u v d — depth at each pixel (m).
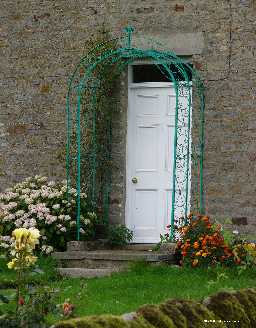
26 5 12.34
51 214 11.36
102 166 11.88
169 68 11.45
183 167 11.69
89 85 11.93
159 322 5.04
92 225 11.54
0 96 12.44
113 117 11.91
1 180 12.43
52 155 12.23
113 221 11.88
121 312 7.65
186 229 10.53
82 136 11.97
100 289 9.06
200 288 8.84
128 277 9.66
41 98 12.29
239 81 11.33
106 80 11.82
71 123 12.10
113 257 10.60
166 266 10.22
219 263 10.03
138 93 11.98
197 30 11.52
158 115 11.90
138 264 10.22
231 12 11.37
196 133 11.52
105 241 11.58
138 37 11.78
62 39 12.18
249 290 6.31
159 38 11.68
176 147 11.01
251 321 6.04
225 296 5.94
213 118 11.43
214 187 11.41
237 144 11.32
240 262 9.99
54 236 11.30
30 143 12.34
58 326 4.50
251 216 11.23
